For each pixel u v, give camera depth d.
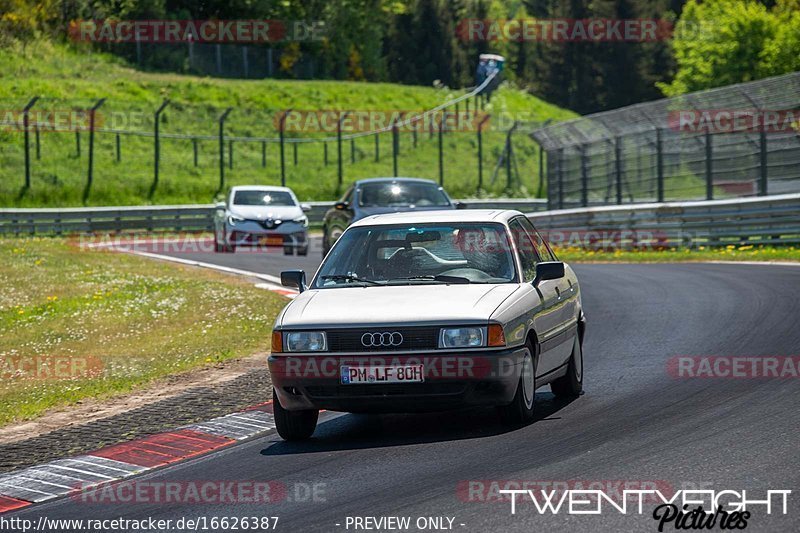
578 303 37.03
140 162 191.88
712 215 101.31
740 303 55.34
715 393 33.25
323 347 29.39
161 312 63.25
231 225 103.25
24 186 170.00
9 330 59.06
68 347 53.06
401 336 29.12
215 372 44.16
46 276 85.62
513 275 32.22
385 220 34.69
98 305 67.31
